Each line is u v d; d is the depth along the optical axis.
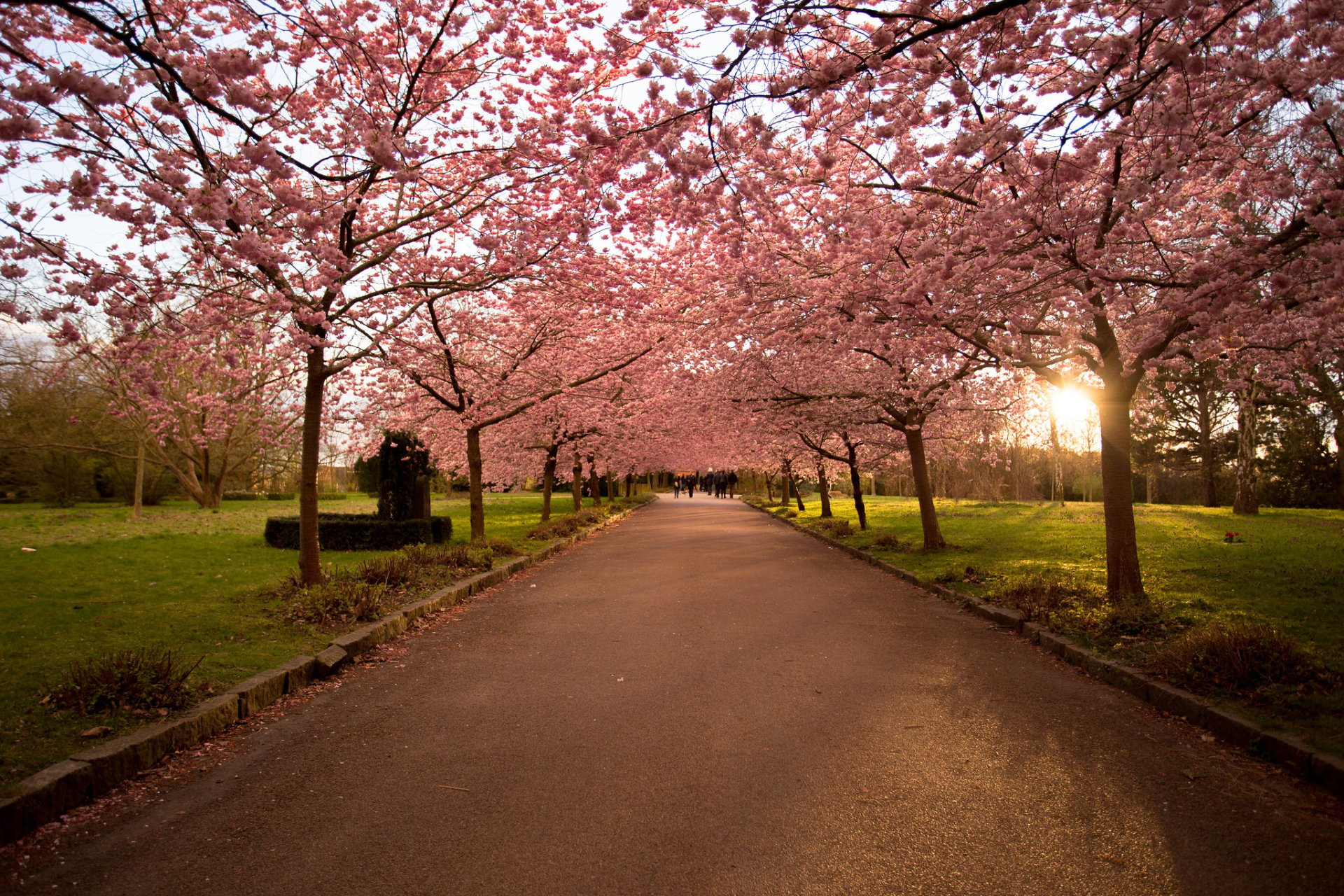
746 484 66.81
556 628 7.60
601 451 24.75
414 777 3.77
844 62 4.69
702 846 3.01
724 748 4.12
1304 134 5.53
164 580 9.52
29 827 3.17
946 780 3.68
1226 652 4.92
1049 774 3.77
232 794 3.59
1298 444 28.20
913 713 4.77
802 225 9.74
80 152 5.13
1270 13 5.24
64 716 4.18
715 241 9.41
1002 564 11.47
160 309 5.80
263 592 8.39
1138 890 2.70
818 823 3.21
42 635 6.25
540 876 2.79
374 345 9.60
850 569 12.55
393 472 16.08
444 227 8.73
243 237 5.34
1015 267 6.29
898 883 2.73
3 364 22.66
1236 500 22.19
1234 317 5.79
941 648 6.64
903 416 13.84
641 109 6.97
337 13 6.79
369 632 6.65
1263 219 8.35
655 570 12.55
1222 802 3.44
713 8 5.12
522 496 50.44
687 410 17.92
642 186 8.03
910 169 7.67
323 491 44.06
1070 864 2.87
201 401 11.43
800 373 13.98
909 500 37.22
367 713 4.87
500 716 4.74
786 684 5.45
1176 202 7.81
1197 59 4.17
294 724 4.64
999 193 8.15
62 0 3.97
